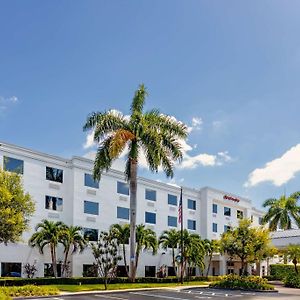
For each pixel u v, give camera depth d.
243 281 35.97
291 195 65.62
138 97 37.22
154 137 34.91
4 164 40.03
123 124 36.03
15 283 32.66
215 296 28.83
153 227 56.12
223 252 39.84
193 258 52.66
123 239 45.25
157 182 58.00
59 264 43.75
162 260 56.72
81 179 47.25
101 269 40.31
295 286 44.03
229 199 69.81
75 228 42.72
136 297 27.00
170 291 32.28
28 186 42.00
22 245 40.84
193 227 63.41
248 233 38.31
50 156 44.75
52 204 44.38
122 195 52.03
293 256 49.66
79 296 26.80
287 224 64.38
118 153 33.84
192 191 64.25
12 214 28.08
